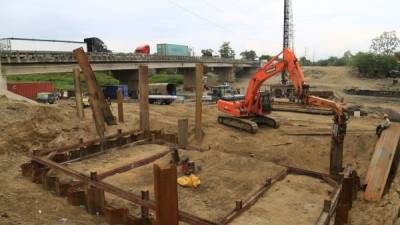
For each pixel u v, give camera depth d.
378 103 36.22
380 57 63.28
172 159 12.16
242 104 19.72
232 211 8.41
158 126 19.89
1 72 24.28
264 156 16.27
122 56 41.44
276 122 19.16
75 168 11.41
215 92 37.66
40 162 10.34
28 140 14.40
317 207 9.05
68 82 54.34
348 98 40.97
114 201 9.23
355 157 15.20
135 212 8.62
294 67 15.52
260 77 18.44
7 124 14.05
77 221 7.92
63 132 16.02
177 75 76.94
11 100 17.94
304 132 18.12
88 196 8.52
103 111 17.59
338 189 9.49
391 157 12.53
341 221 9.10
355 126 19.34
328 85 56.56
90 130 16.83
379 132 15.59
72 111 19.36
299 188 10.36
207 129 19.47
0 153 12.72
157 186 5.02
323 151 16.02
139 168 11.57
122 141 14.52
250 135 18.38
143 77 16.52
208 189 10.24
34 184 10.20
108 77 59.59
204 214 8.57
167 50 64.19
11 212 7.75
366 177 12.41
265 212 8.68
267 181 10.19
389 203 10.10
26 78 54.72
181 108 28.41
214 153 13.37
